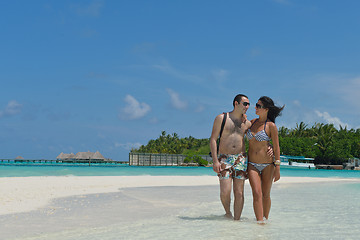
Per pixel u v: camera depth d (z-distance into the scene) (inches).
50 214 253.1
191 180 693.9
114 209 281.7
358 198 378.3
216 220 226.1
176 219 231.8
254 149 227.9
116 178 703.1
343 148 2962.6
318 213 259.1
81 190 450.0
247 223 213.5
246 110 233.5
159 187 523.8
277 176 228.5
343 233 179.9
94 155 2869.1
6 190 416.5
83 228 197.6
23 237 173.5
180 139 5226.4
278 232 181.9
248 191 460.1
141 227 199.2
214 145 235.0
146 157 2637.8
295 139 2979.8
